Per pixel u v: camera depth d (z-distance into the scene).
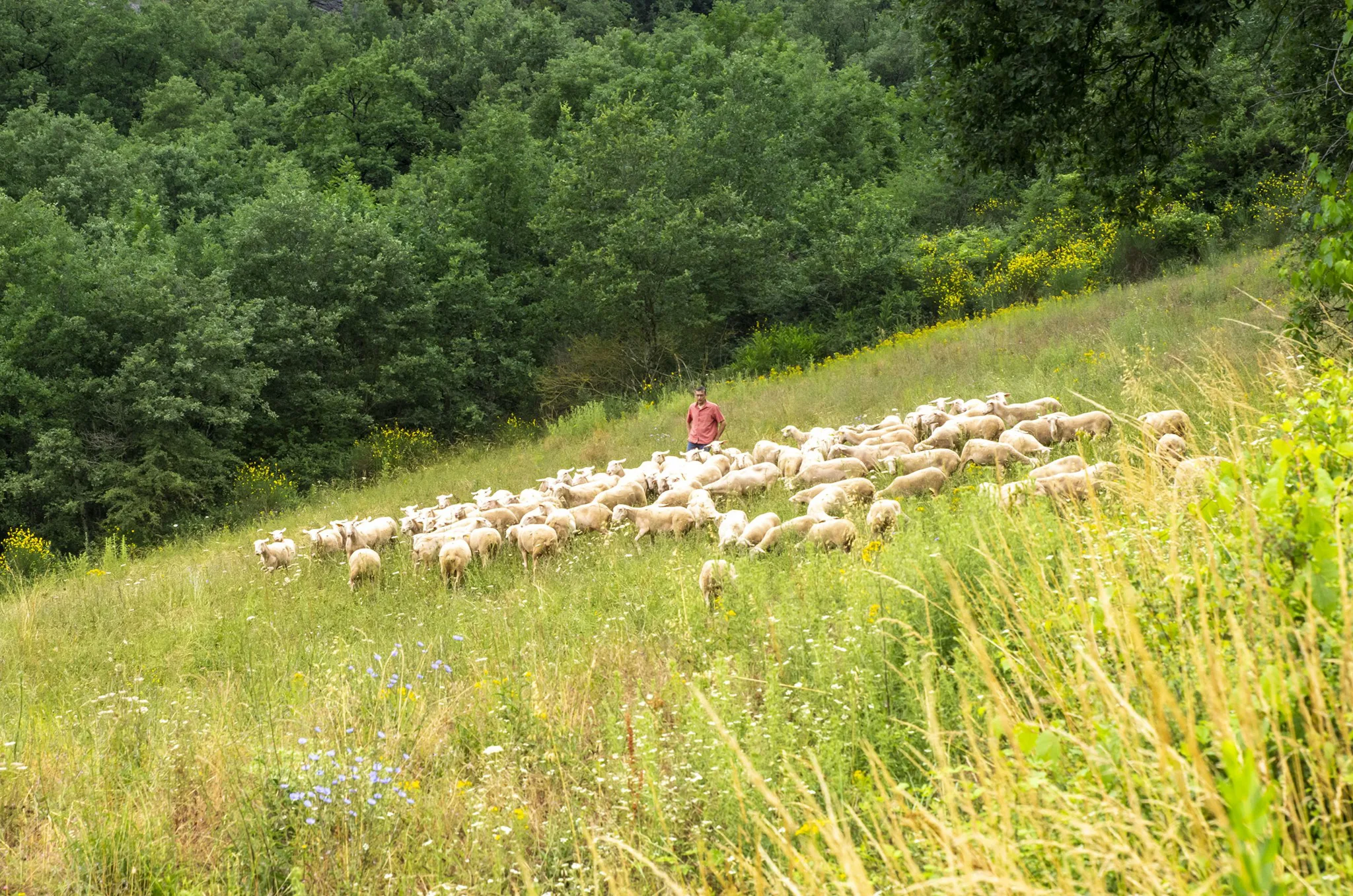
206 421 24.19
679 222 29.53
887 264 31.61
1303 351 7.20
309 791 4.91
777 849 3.97
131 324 23.47
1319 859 2.22
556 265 33.25
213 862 4.77
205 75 57.72
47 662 9.18
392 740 5.84
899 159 46.25
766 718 4.99
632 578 9.30
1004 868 2.25
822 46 65.25
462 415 29.77
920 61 13.83
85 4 54.31
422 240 32.91
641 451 18.62
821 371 23.52
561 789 5.27
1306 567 2.70
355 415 27.61
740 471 12.19
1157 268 26.84
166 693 7.65
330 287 28.70
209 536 20.06
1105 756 2.54
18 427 21.94
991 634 4.50
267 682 7.37
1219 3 11.65
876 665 5.27
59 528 21.59
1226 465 3.37
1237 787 1.85
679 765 4.95
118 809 5.23
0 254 23.64
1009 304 29.11
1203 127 13.68
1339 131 10.66
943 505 7.73
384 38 66.75
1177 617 2.98
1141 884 2.06
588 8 75.69
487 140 35.97
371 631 9.14
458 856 4.67
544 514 11.71
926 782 4.21
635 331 30.69
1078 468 9.20
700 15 72.50
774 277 32.12
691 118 35.16
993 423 11.87
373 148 46.53
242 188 40.94
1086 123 13.12
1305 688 2.54
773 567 8.38
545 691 6.23
